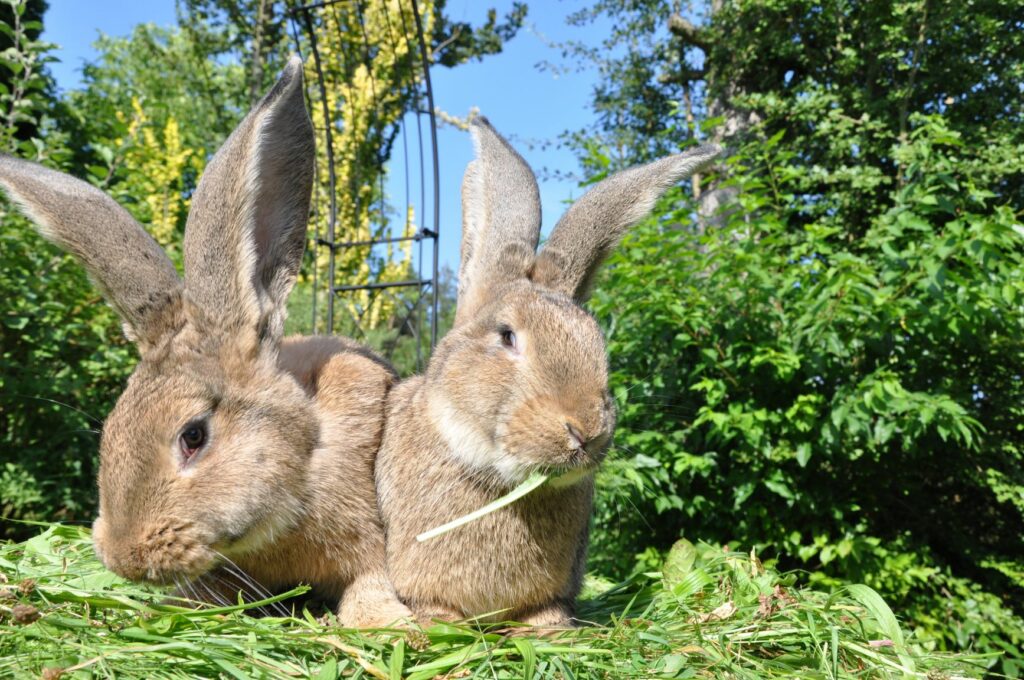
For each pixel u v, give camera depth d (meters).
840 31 2.39
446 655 0.47
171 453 0.50
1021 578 1.37
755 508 1.20
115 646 0.44
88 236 0.57
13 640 0.43
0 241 1.19
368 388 0.61
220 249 0.55
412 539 0.54
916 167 1.32
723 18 2.70
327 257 2.26
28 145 1.25
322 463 0.56
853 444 1.23
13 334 1.26
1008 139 1.99
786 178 1.41
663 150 3.21
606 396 0.51
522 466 0.50
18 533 1.30
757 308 1.22
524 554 0.53
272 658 0.46
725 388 1.16
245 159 0.55
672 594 0.62
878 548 1.21
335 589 0.58
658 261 1.23
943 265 1.05
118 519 0.49
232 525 0.51
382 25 2.26
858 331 1.15
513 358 0.52
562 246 0.63
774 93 2.35
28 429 1.30
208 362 0.53
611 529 1.25
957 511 1.51
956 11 2.08
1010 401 1.40
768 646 0.53
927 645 0.61
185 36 4.06
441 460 0.54
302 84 0.59
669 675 0.47
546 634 0.53
